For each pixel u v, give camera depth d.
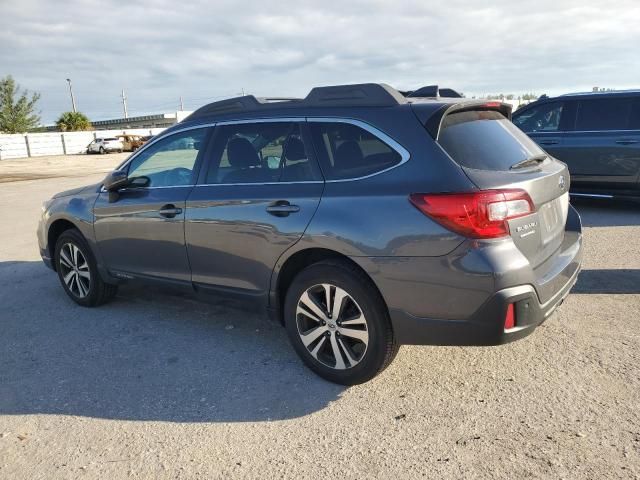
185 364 3.96
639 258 5.99
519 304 2.96
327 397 3.41
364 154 3.35
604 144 8.34
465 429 2.99
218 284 4.08
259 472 2.73
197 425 3.17
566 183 3.72
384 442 2.92
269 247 3.64
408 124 3.23
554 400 3.21
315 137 3.58
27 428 3.22
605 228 7.53
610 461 2.66
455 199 2.93
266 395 3.47
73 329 4.73
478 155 3.18
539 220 3.24
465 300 2.96
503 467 2.66
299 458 2.83
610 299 4.76
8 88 67.69
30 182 20.55
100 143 48.19
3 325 4.91
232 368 3.86
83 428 3.20
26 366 4.04
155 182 4.50
